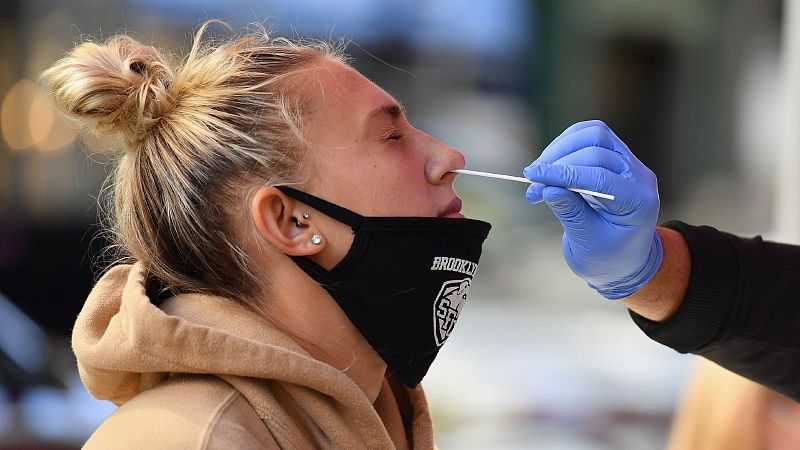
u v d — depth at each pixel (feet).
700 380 27.09
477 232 17.01
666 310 18.54
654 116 104.73
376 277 16.14
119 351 14.90
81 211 61.36
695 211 104.94
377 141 16.30
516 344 67.77
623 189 17.03
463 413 51.52
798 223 32.78
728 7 103.91
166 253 16.30
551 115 94.07
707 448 26.27
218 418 14.26
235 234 15.84
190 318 15.34
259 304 15.99
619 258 17.69
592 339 69.92
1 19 62.03
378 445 15.35
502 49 88.43
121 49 16.84
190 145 15.87
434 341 16.90
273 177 15.65
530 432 49.44
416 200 16.43
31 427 34.73
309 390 15.23
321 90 16.15
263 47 16.83
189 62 16.76
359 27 74.23
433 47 81.76
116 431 14.66
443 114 84.48
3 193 61.62
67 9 62.59
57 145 62.08
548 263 89.20
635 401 51.78
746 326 18.11
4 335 40.45
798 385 18.58
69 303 59.82
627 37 101.65
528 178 17.11
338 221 15.92
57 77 16.31
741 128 104.01
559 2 94.48
